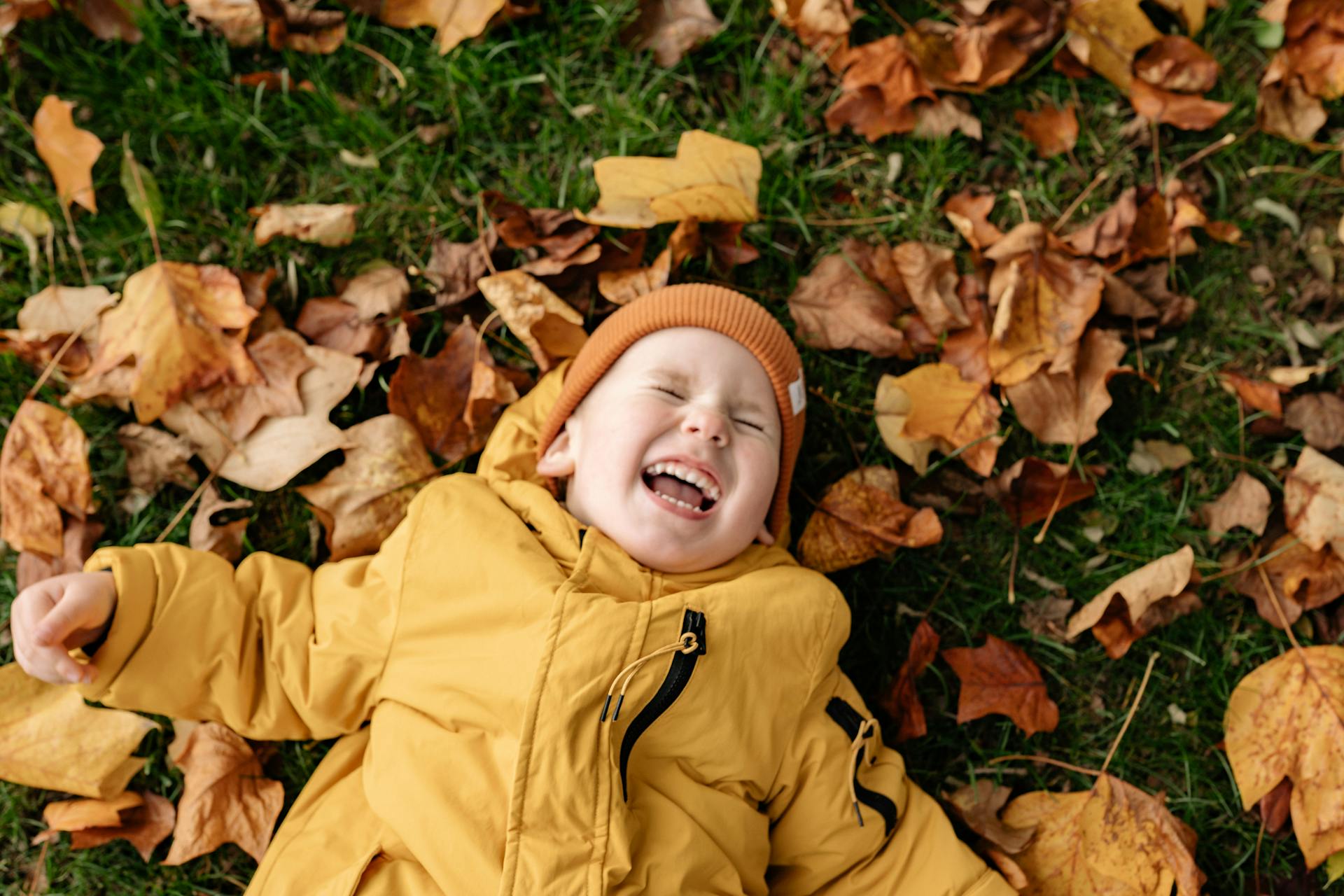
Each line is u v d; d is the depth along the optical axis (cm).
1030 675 198
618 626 158
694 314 177
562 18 211
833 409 207
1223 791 200
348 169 208
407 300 201
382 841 161
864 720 176
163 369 186
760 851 170
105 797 184
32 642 150
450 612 166
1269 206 216
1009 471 200
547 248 199
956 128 215
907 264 205
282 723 171
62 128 198
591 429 177
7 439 185
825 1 207
